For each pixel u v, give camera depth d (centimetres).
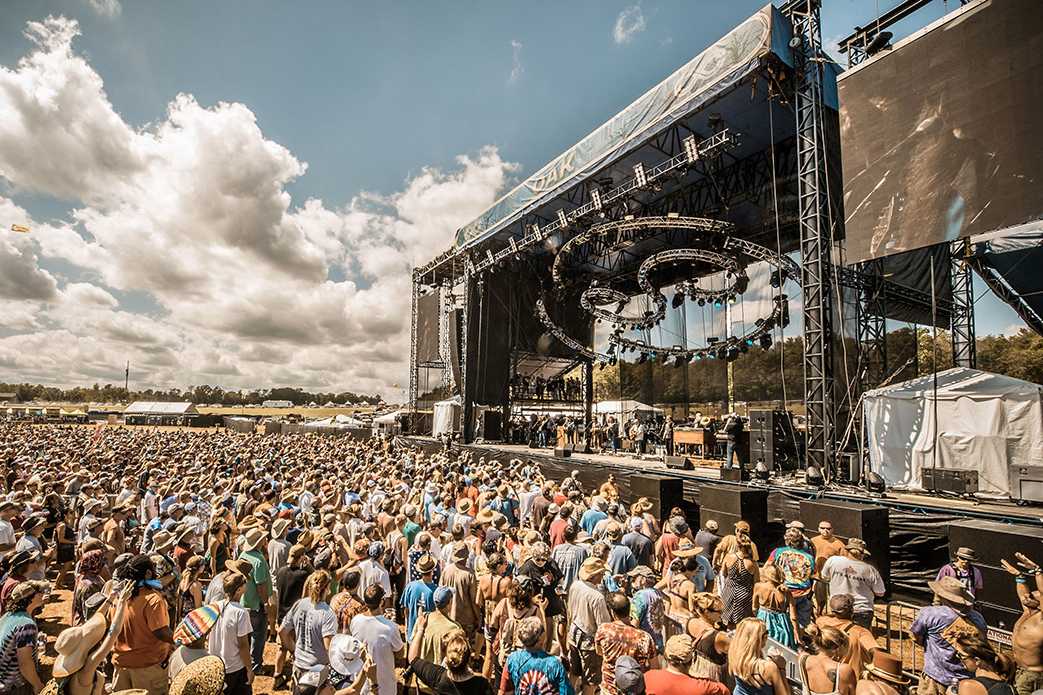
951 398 1105
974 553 696
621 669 285
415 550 601
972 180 951
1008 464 1011
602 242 2433
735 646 340
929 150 1012
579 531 627
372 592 392
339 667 366
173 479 1000
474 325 2680
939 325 2058
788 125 1638
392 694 382
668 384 2650
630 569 555
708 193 2017
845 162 1147
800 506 904
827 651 334
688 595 463
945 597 403
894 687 371
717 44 1379
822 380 1191
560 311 2947
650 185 1692
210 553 596
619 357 2419
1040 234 1524
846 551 648
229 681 401
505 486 918
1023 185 889
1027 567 562
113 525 710
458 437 2598
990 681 337
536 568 505
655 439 2023
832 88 1428
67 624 712
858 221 1115
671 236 2338
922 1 1120
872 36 1202
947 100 992
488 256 2544
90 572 482
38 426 5497
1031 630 376
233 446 2161
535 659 326
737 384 2503
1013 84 910
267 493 909
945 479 1032
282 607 524
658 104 1565
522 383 2903
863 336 1612
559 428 2136
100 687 337
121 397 17825
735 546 536
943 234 983
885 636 693
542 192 2084
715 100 1423
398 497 863
